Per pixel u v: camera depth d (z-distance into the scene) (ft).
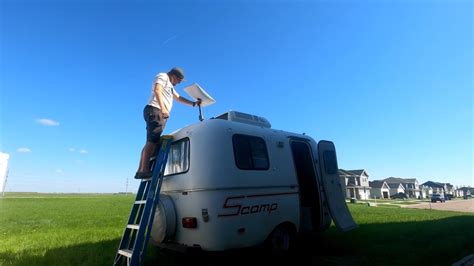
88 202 136.26
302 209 24.88
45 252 22.44
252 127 20.13
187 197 17.03
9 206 102.83
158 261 19.90
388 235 29.71
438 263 19.90
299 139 23.68
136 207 18.15
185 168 17.98
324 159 23.88
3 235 32.91
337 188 24.35
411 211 75.77
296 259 20.57
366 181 277.85
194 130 18.15
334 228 33.50
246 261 19.75
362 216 53.36
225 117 21.35
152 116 17.42
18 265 19.30
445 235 30.58
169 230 17.21
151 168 18.24
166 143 17.92
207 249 15.83
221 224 16.05
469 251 23.75
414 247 24.23
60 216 60.75
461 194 474.49
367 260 20.36
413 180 366.84
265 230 18.22
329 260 20.38
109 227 39.27
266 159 19.67
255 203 17.90
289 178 20.74
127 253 15.88
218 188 16.42
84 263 19.63
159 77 17.95
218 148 17.29
